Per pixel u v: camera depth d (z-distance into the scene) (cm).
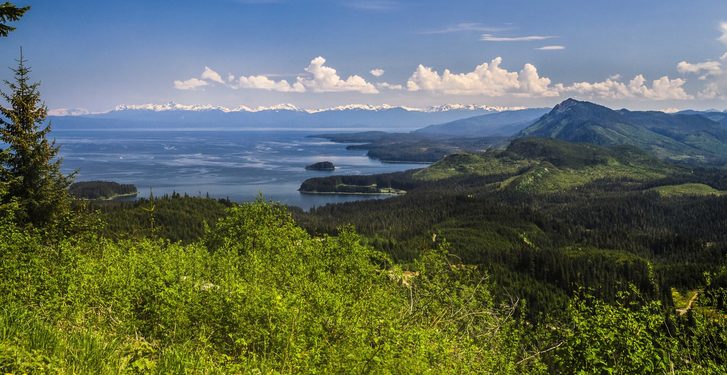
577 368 1141
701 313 1258
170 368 926
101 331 1102
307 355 970
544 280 9075
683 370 1082
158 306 1141
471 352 1211
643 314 1195
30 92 2859
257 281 1441
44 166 2761
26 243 1616
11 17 1546
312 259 1728
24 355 856
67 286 1245
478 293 1550
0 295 1178
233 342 1127
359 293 1488
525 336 1436
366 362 962
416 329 1176
